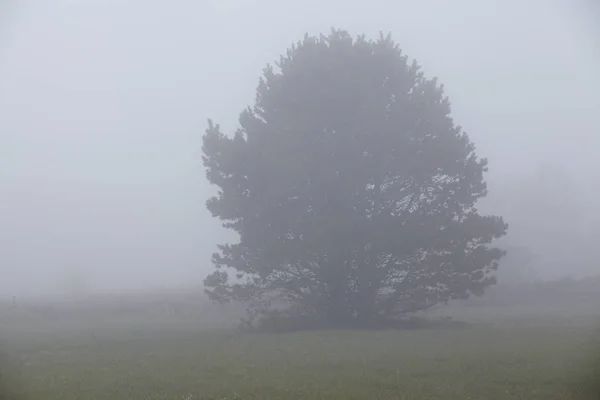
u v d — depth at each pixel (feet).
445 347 74.02
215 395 45.16
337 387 47.29
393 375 52.60
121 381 51.98
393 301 121.29
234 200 122.72
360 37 125.80
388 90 124.98
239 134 125.80
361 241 116.06
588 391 45.21
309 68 121.49
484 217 120.06
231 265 123.44
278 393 45.06
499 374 52.21
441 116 123.13
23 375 56.85
